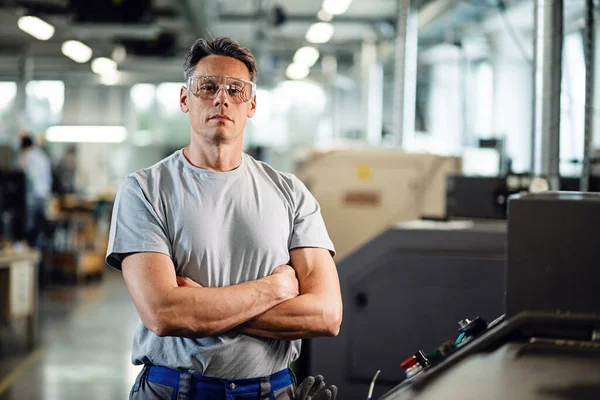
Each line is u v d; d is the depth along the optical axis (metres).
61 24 10.73
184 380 1.68
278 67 14.44
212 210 1.74
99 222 10.80
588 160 3.55
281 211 1.81
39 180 9.34
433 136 11.91
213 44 1.78
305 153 4.80
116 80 15.31
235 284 1.73
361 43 13.16
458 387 1.17
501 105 9.88
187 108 1.82
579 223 1.23
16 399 4.41
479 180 3.48
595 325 1.21
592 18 3.56
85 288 8.77
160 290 1.64
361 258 2.83
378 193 4.45
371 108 12.23
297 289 1.76
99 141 15.78
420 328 2.78
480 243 2.76
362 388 2.82
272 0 10.29
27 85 14.64
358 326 2.82
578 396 1.12
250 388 1.71
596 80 6.96
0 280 5.50
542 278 1.24
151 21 8.75
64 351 5.62
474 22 9.40
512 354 1.21
